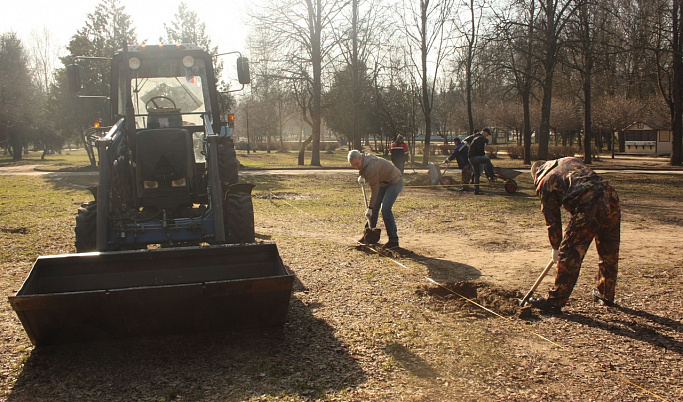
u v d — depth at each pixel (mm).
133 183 6109
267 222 10172
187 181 6039
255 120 59625
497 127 60625
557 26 24234
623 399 3371
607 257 5004
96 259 4535
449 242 8234
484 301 5223
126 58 6406
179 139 5996
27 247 7781
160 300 4039
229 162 8398
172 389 3508
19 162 38906
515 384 3566
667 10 25828
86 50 28875
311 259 7020
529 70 27156
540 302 4992
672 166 27656
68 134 31172
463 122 59688
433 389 3498
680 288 5609
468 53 26719
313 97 30062
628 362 3893
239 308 4258
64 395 3445
